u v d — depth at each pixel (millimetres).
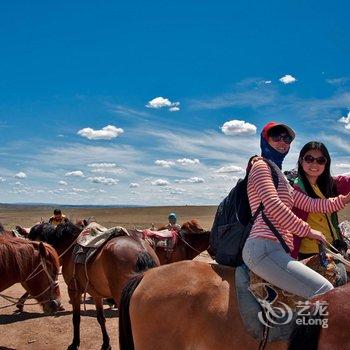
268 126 4379
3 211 151125
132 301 4488
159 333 4246
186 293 4199
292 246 4277
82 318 10281
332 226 4895
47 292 8039
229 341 3945
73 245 9031
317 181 4949
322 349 3527
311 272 3949
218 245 4508
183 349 4148
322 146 4781
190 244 11836
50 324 9828
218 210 4562
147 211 111312
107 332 8898
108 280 7340
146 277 4562
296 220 3963
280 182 4230
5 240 7988
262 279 4113
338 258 4133
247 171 4344
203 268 4410
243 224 4332
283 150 4367
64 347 8555
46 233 9820
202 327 4070
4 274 7793
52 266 8055
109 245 7492
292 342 3629
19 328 9562
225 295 4121
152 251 7727
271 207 4004
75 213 109875
